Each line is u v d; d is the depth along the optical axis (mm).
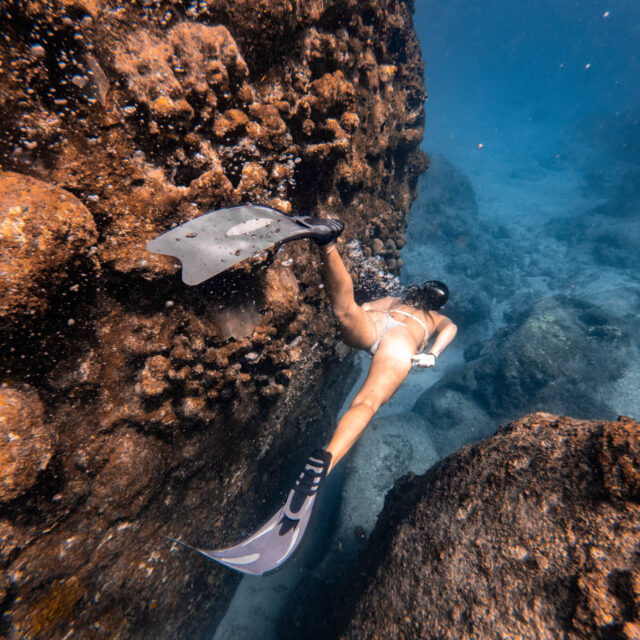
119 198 1169
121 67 1128
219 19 1416
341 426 1643
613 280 10305
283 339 1765
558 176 19312
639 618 950
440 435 5648
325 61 1845
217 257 1124
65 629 1291
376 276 2881
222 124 1370
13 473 959
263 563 1434
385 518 2318
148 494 1463
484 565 1338
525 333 6000
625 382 5676
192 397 1443
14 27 975
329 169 2061
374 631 1563
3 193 919
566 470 1341
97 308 1219
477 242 10750
